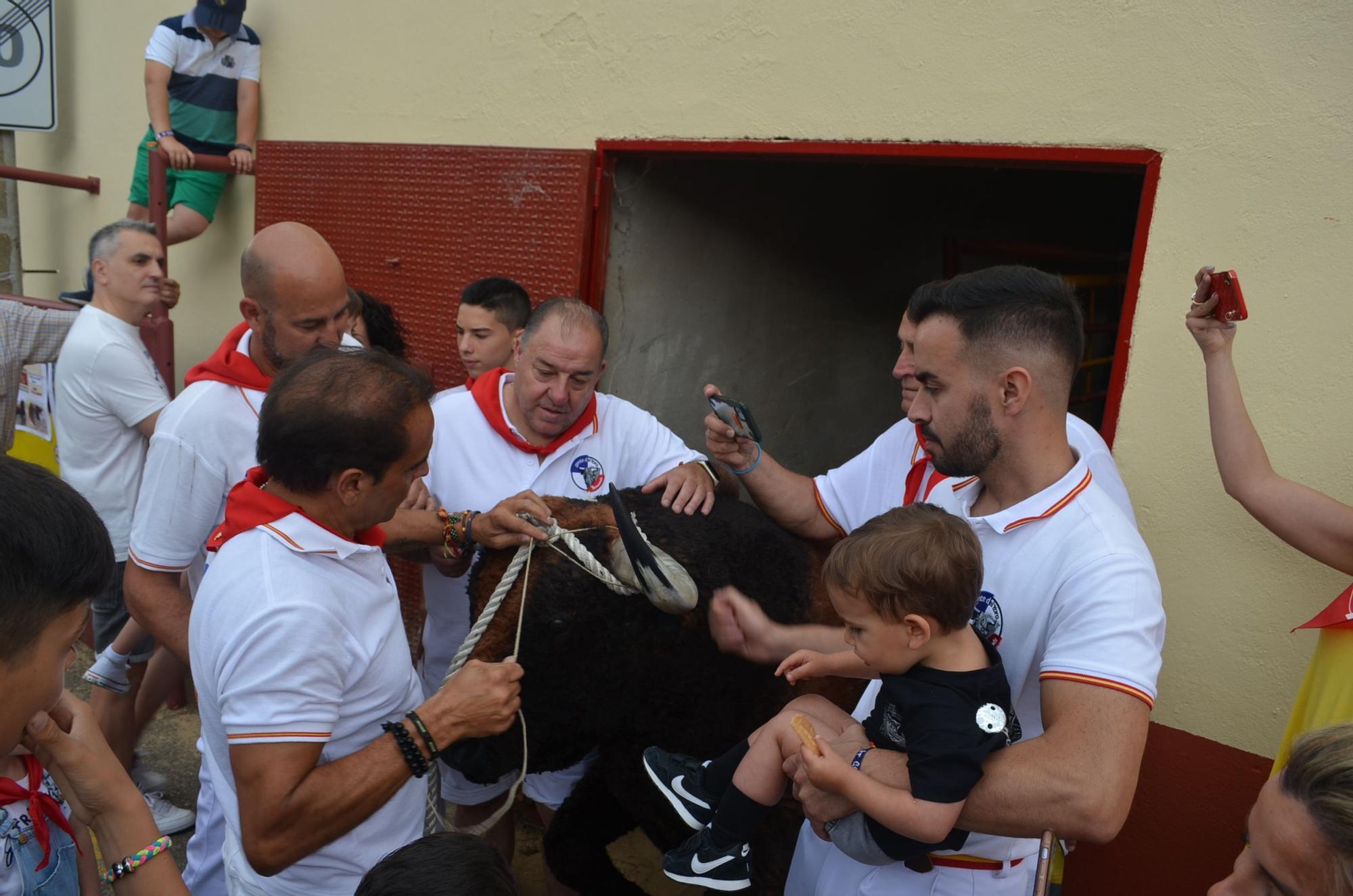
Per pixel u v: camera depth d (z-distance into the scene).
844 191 4.58
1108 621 1.67
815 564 2.38
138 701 3.79
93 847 1.76
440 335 4.05
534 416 2.78
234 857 2.03
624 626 2.13
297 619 1.79
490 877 1.51
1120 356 2.50
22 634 1.22
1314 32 2.16
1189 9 2.31
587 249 3.56
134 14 5.46
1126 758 1.59
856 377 4.99
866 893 1.99
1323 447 2.23
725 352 4.23
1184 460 2.42
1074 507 1.79
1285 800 1.24
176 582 2.78
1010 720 1.75
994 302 1.78
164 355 4.48
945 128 2.70
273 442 1.82
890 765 1.72
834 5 2.88
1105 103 2.44
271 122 4.84
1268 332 2.29
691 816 2.09
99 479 3.79
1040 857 1.54
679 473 2.49
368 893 1.51
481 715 1.94
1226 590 2.40
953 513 1.99
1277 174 2.24
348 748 1.96
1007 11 2.56
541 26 3.63
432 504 2.67
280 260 2.63
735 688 2.23
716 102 3.18
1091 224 5.83
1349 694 2.00
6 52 5.21
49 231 6.52
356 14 4.33
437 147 3.96
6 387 4.54
